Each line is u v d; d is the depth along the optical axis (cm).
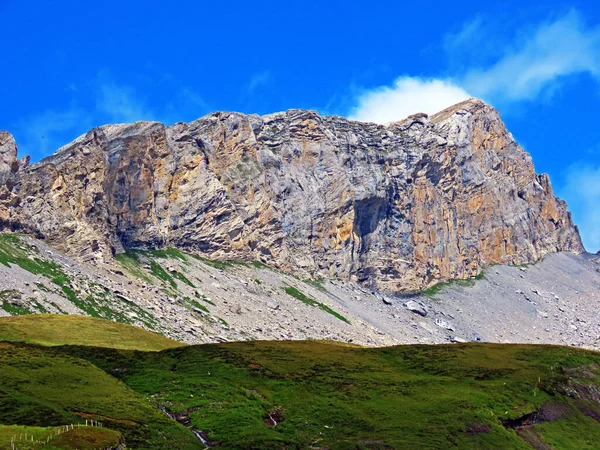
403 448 13575
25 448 10650
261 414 15100
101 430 12025
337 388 16625
